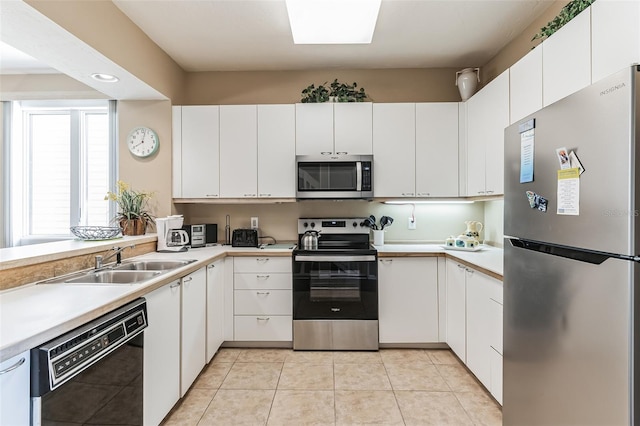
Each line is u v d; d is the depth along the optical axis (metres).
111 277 1.91
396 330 2.77
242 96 3.36
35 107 3.61
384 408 1.98
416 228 3.38
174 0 2.17
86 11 1.92
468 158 2.93
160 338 1.72
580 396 1.08
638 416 0.92
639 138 0.89
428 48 2.89
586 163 1.03
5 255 1.63
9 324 1.06
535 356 1.31
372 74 3.33
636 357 0.91
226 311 2.81
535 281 1.30
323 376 2.36
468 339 2.30
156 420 1.67
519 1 2.22
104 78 2.48
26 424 0.97
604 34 1.42
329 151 3.04
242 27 2.52
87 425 1.19
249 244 3.07
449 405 2.01
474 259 2.29
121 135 3.01
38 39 1.87
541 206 1.25
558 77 1.72
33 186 3.66
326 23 2.17
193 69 3.30
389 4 2.25
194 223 3.38
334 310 2.76
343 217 3.34
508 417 1.50
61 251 1.78
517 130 1.42
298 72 3.35
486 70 3.18
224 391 2.17
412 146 3.02
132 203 2.78
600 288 1.00
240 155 3.05
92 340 1.19
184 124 3.05
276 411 1.96
